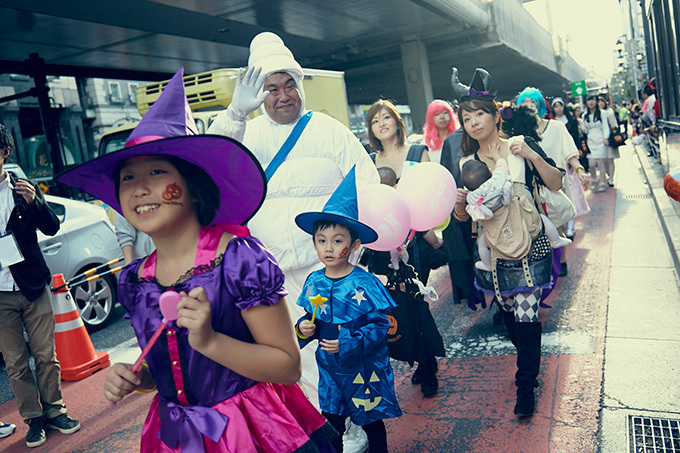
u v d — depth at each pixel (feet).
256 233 10.85
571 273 20.31
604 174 38.09
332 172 10.95
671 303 15.98
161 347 5.38
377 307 9.21
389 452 10.60
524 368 11.16
